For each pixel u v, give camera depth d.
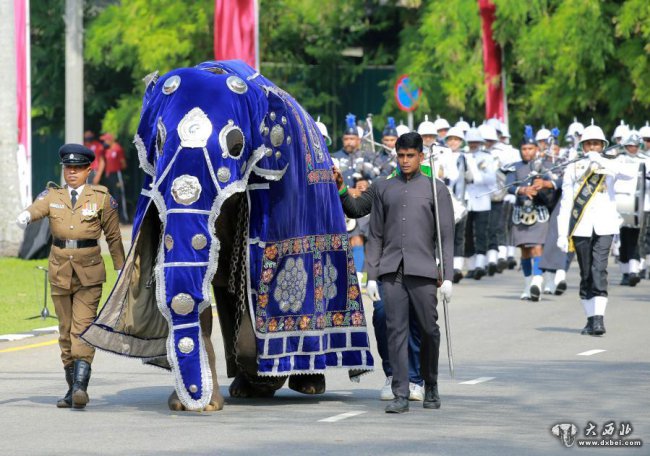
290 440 19.03
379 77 83.38
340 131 84.12
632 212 42.66
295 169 22.38
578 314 35.69
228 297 23.31
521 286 44.28
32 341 30.47
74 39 57.22
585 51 68.31
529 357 27.78
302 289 22.45
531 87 72.44
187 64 77.81
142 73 78.19
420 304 21.55
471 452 18.14
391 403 21.52
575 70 69.06
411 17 80.62
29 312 35.38
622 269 44.28
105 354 28.95
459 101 72.81
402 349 21.58
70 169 22.62
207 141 20.84
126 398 23.23
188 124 20.92
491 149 49.31
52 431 19.88
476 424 20.34
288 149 22.23
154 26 76.31
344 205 23.45
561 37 68.50
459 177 45.56
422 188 21.72
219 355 28.53
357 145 39.56
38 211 22.47
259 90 21.92
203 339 21.41
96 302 22.47
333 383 25.27
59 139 88.44
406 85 52.78
